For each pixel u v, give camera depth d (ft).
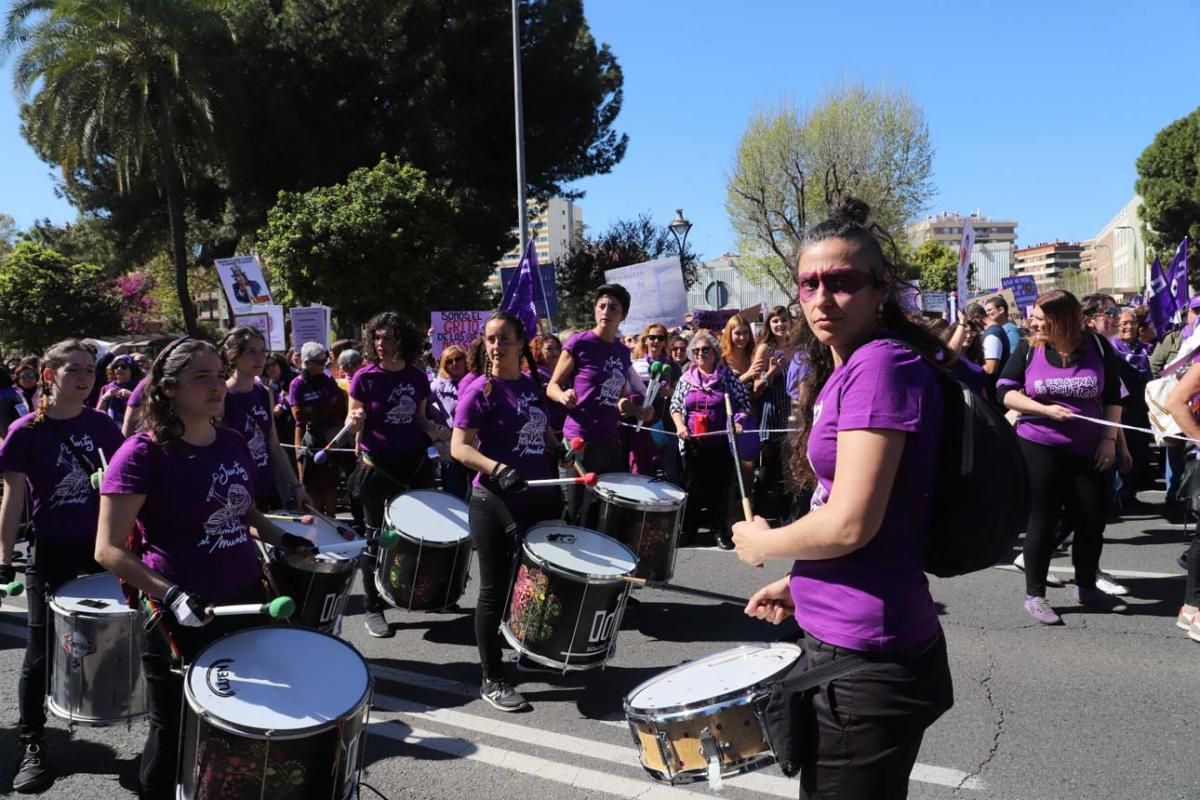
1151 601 19.11
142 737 14.26
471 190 95.66
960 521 6.61
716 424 24.89
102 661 12.18
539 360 28.09
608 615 14.08
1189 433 15.81
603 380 19.52
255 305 46.42
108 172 100.53
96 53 75.15
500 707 14.78
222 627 9.92
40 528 13.01
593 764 12.90
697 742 8.17
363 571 18.78
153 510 9.74
